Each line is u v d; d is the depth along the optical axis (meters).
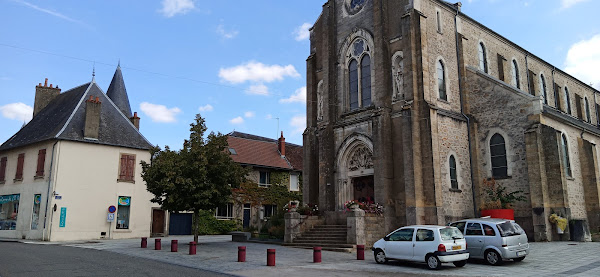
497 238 15.99
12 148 33.47
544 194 23.84
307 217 25.75
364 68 27.72
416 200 22.98
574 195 26.89
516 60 34.62
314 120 30.17
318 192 29.09
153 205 34.28
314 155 29.66
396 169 24.45
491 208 24.08
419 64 24.73
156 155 23.92
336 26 29.72
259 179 41.81
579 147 28.69
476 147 26.84
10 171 33.56
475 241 16.56
